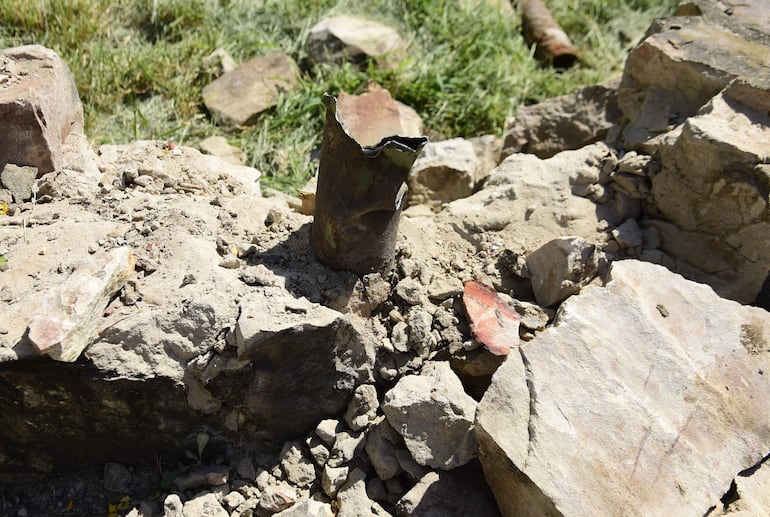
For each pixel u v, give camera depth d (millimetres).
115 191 763
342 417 662
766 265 720
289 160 1021
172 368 598
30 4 1095
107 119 1026
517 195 803
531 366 591
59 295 573
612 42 1427
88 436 631
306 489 633
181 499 621
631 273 658
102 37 1130
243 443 652
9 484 649
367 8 1310
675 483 557
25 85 762
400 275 708
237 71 1107
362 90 1131
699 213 748
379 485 624
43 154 761
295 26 1229
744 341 626
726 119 741
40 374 576
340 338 625
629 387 592
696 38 853
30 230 689
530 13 1405
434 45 1271
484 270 746
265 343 586
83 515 632
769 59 812
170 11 1180
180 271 648
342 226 649
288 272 677
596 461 555
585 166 818
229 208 748
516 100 1211
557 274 708
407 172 621
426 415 608
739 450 582
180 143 1016
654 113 844
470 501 604
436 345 681
